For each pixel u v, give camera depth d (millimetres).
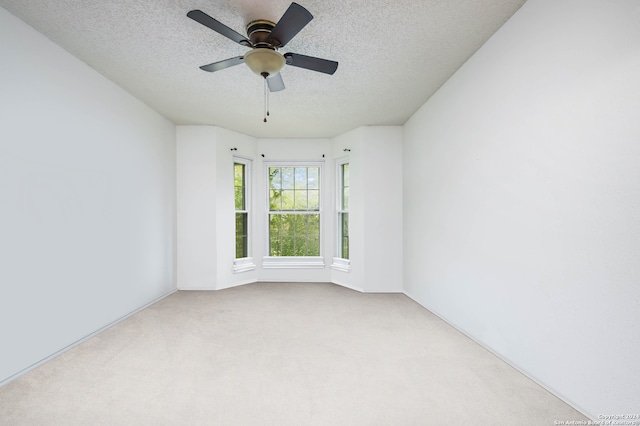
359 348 2584
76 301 2633
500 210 2293
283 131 4840
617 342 1466
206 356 2439
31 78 2223
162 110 3904
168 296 4180
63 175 2504
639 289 1372
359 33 2314
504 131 2234
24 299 2170
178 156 4516
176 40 2393
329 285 4895
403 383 2041
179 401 1847
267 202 5254
